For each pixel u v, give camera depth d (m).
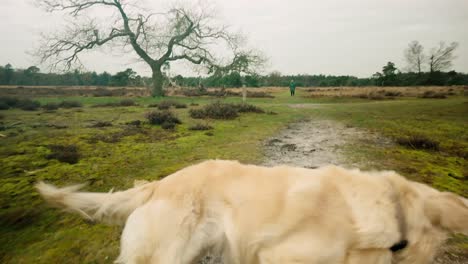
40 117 14.10
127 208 2.30
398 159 6.82
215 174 2.30
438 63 71.12
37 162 6.62
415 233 1.90
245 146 8.44
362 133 10.49
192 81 57.38
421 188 2.12
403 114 16.03
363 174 2.15
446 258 2.98
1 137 9.27
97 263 2.98
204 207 2.17
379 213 1.88
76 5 29.25
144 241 2.02
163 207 2.11
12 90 38.12
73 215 4.04
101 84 81.50
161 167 6.37
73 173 5.91
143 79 56.50
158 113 12.84
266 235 1.93
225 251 2.22
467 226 1.89
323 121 14.09
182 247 2.05
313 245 1.80
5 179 5.50
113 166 6.43
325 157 7.14
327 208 1.90
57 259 3.04
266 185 2.12
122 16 31.94
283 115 16.47
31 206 4.31
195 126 11.38
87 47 29.73
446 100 24.98
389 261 1.85
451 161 6.63
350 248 1.84
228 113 15.03
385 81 75.38
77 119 13.68
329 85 84.62
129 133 10.30
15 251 3.19
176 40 33.34
